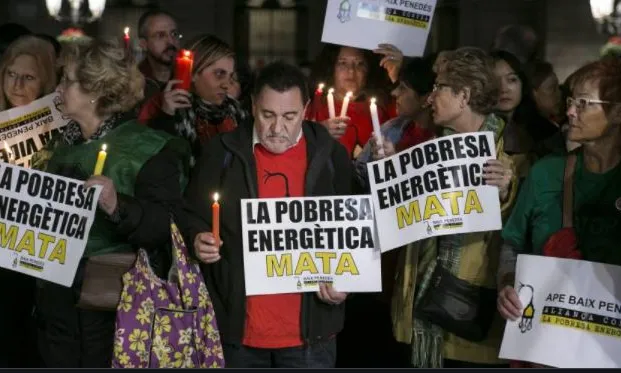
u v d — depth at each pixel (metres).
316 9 21.59
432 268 6.92
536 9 20.28
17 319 7.67
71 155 6.35
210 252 6.22
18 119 7.75
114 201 6.10
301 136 6.58
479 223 6.71
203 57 8.30
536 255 6.33
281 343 6.48
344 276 6.53
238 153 6.48
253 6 21.42
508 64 8.34
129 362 6.14
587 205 6.26
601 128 6.21
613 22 15.69
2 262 6.39
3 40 9.02
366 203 6.60
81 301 6.20
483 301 6.84
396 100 8.49
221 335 6.48
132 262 6.24
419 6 8.88
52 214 6.34
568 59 20.14
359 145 8.89
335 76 9.08
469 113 6.90
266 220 6.46
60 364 6.41
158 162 6.27
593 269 6.21
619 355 6.16
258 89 6.37
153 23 10.15
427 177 6.71
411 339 7.02
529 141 7.47
